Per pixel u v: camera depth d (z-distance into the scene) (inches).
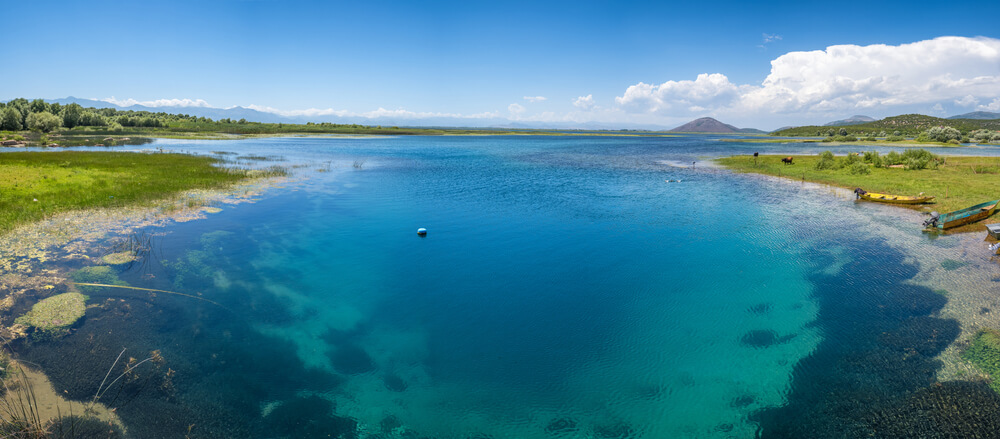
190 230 922.7
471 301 654.5
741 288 691.4
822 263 788.0
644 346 538.0
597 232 985.5
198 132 5319.9
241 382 453.4
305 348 522.6
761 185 1632.6
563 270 768.3
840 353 511.5
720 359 509.4
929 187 1427.2
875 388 447.5
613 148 4192.9
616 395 451.5
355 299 652.7
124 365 458.9
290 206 1187.9
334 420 408.2
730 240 922.7
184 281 674.8
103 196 1120.8
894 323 570.3
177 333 531.5
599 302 651.5
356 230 983.6
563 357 515.8
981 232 943.7
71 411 387.2
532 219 1098.1
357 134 6392.7
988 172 1786.4
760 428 404.5
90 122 5017.2
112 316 553.6
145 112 7204.7
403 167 2235.5
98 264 707.4
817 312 610.2
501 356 518.0
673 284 709.3
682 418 418.6
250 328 559.2
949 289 661.9
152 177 1446.9
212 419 398.6
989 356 485.4
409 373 483.5
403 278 730.2
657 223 1059.9
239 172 1691.7
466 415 421.1
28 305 559.2
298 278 717.3
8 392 401.7
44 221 903.1
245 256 798.5
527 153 3408.0
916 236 932.6
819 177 1770.4
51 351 470.0
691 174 1983.3
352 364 497.4
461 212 1168.2
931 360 486.3
